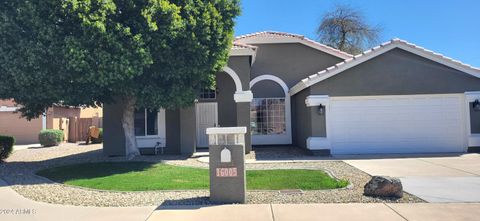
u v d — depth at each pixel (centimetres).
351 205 753
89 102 1357
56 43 1127
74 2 1092
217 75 1986
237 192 796
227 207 759
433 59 1603
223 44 1401
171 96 1353
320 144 1589
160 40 1228
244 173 804
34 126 2730
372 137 1617
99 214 728
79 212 745
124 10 1227
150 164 1362
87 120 3002
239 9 1431
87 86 1284
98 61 1140
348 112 1623
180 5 1303
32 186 1010
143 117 1778
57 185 1021
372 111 1623
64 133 2838
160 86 1378
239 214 708
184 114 1739
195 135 1830
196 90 1501
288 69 2128
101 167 1297
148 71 1323
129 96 1449
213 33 1355
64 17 1153
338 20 3553
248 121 1694
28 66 1138
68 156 1761
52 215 726
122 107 1705
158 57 1266
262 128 2102
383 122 1620
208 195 870
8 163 1463
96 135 2642
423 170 1150
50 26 1120
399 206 740
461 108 1616
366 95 1602
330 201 790
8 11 1154
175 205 784
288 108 2103
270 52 2138
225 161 802
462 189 877
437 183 946
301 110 1870
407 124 1620
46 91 1227
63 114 3092
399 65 1603
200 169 1245
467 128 1597
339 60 2133
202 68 1361
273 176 1070
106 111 1730
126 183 1009
